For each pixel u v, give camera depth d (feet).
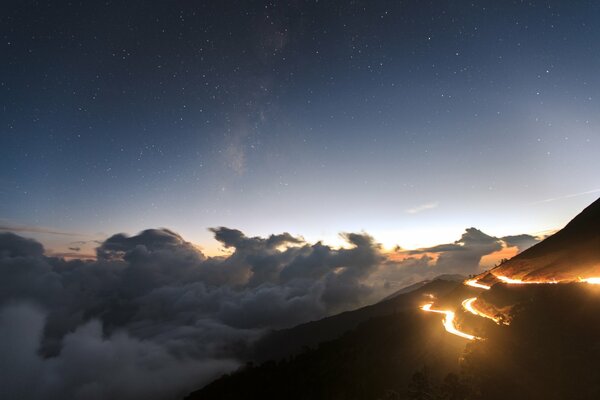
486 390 103.65
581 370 96.68
